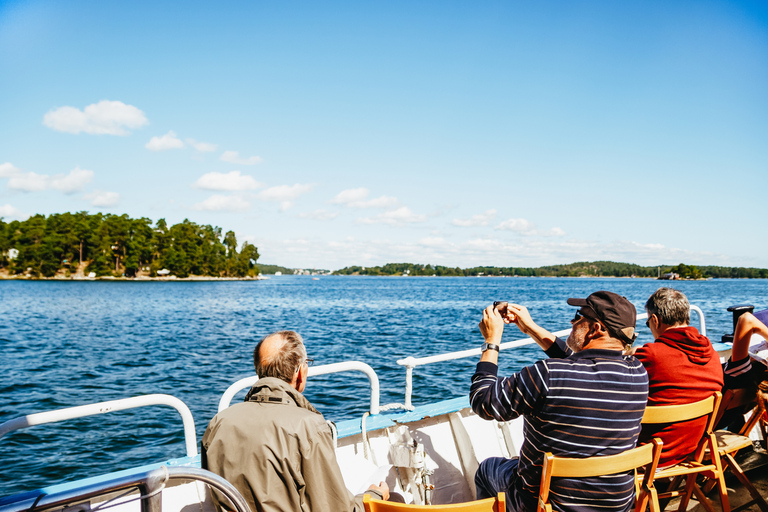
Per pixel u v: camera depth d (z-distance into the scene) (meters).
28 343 20.38
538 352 14.18
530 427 2.02
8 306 45.25
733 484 3.35
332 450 1.97
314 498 1.89
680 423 2.48
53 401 10.74
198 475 1.61
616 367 1.95
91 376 13.33
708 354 2.56
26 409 10.13
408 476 2.58
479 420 3.27
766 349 3.90
